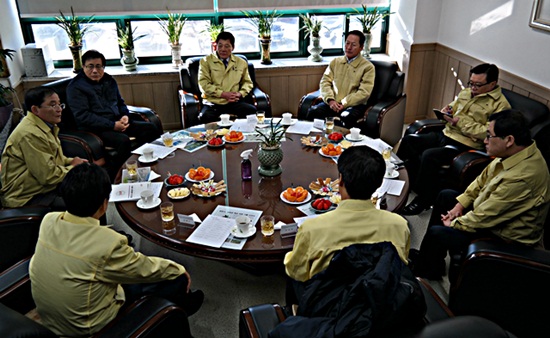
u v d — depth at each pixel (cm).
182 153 292
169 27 452
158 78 454
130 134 372
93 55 339
